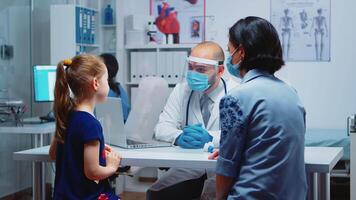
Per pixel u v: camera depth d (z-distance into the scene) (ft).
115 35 17.42
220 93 8.70
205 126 8.75
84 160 6.35
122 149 7.79
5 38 15.85
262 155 5.32
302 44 17.21
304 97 17.34
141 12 18.28
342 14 16.90
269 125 5.31
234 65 5.98
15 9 16.33
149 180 17.13
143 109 8.61
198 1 17.84
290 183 5.42
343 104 17.08
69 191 6.40
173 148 7.86
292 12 17.20
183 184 8.58
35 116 17.02
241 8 17.56
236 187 5.44
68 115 6.52
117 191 16.43
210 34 17.79
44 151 7.73
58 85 6.59
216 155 6.71
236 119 5.41
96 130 6.38
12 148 16.16
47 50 17.25
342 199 15.19
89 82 6.50
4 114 14.29
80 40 16.22
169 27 17.87
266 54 5.61
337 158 7.07
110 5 17.44
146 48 17.22
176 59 16.65
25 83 16.83
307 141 14.65
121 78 17.38
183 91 9.00
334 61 17.06
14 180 16.33
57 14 16.02
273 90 5.46
